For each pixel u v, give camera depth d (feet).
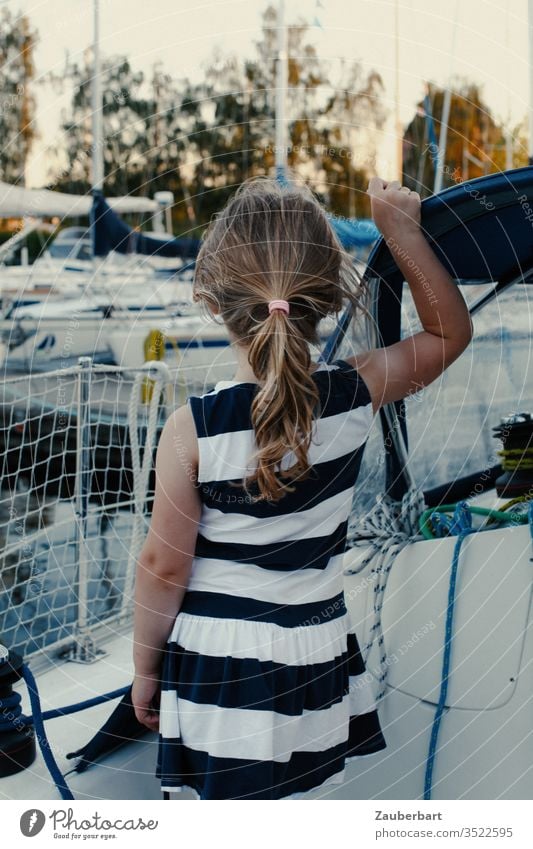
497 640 3.32
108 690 3.91
